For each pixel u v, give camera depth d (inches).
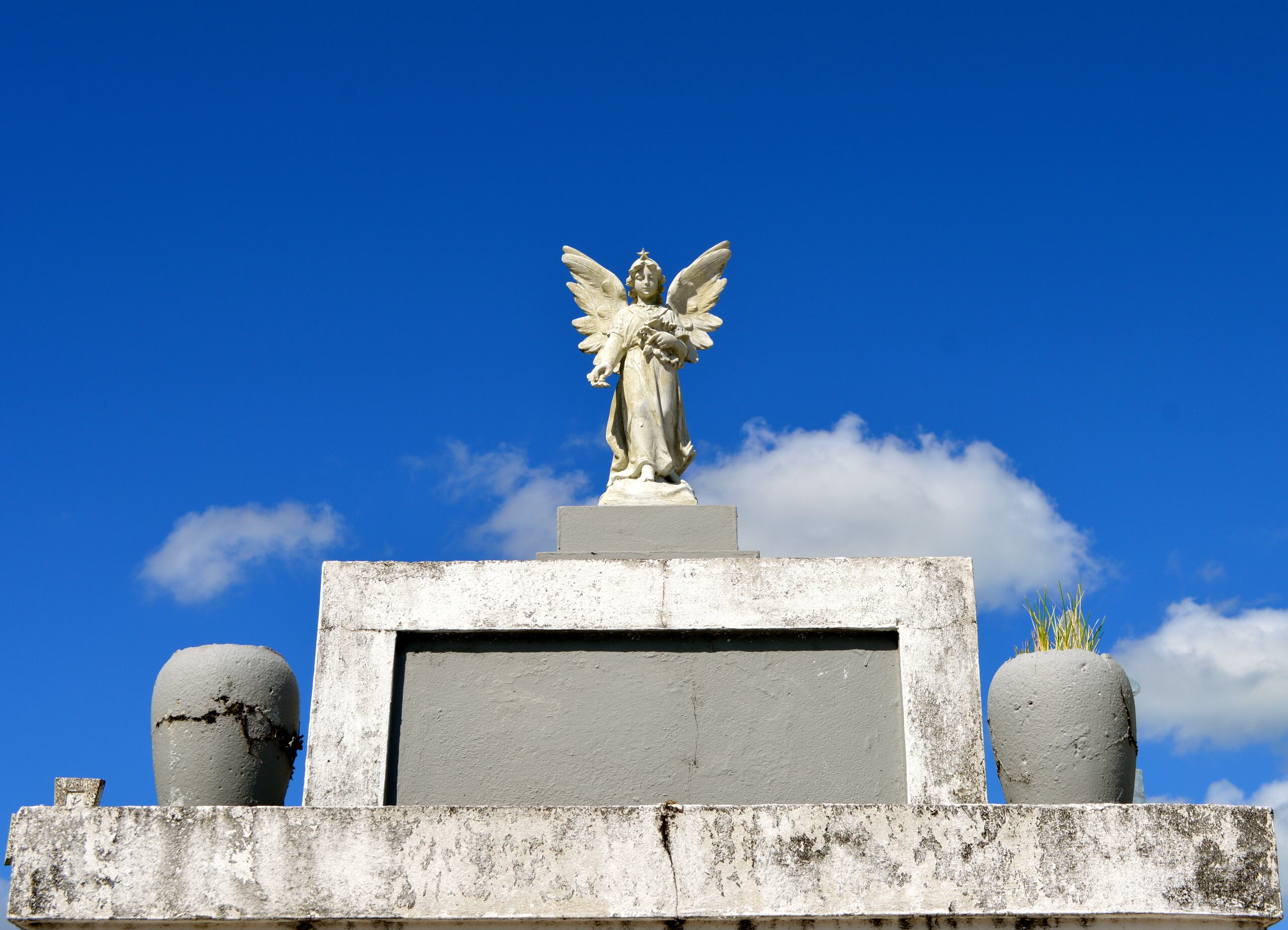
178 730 232.8
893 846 214.5
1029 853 213.9
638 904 211.2
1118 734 230.2
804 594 253.9
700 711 249.9
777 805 221.1
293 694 245.0
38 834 214.8
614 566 256.4
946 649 250.2
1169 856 213.8
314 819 216.2
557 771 246.2
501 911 210.7
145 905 210.8
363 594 254.8
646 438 300.4
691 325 328.2
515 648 254.8
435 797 244.8
